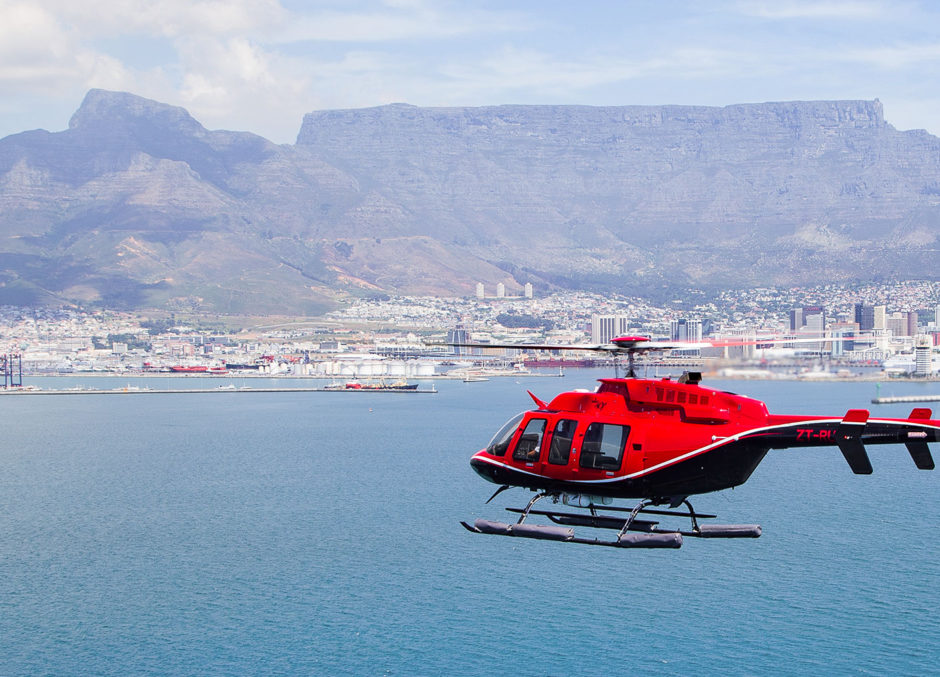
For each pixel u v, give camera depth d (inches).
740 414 1936.5
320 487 6535.4
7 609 3887.8
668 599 3878.0
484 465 2049.7
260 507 5846.5
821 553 4569.4
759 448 1919.3
